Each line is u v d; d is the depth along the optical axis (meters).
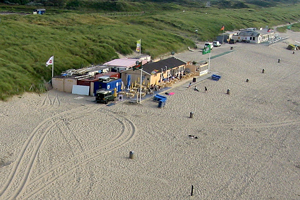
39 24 82.19
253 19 143.12
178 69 56.44
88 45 67.25
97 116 37.44
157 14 129.50
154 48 75.75
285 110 43.50
